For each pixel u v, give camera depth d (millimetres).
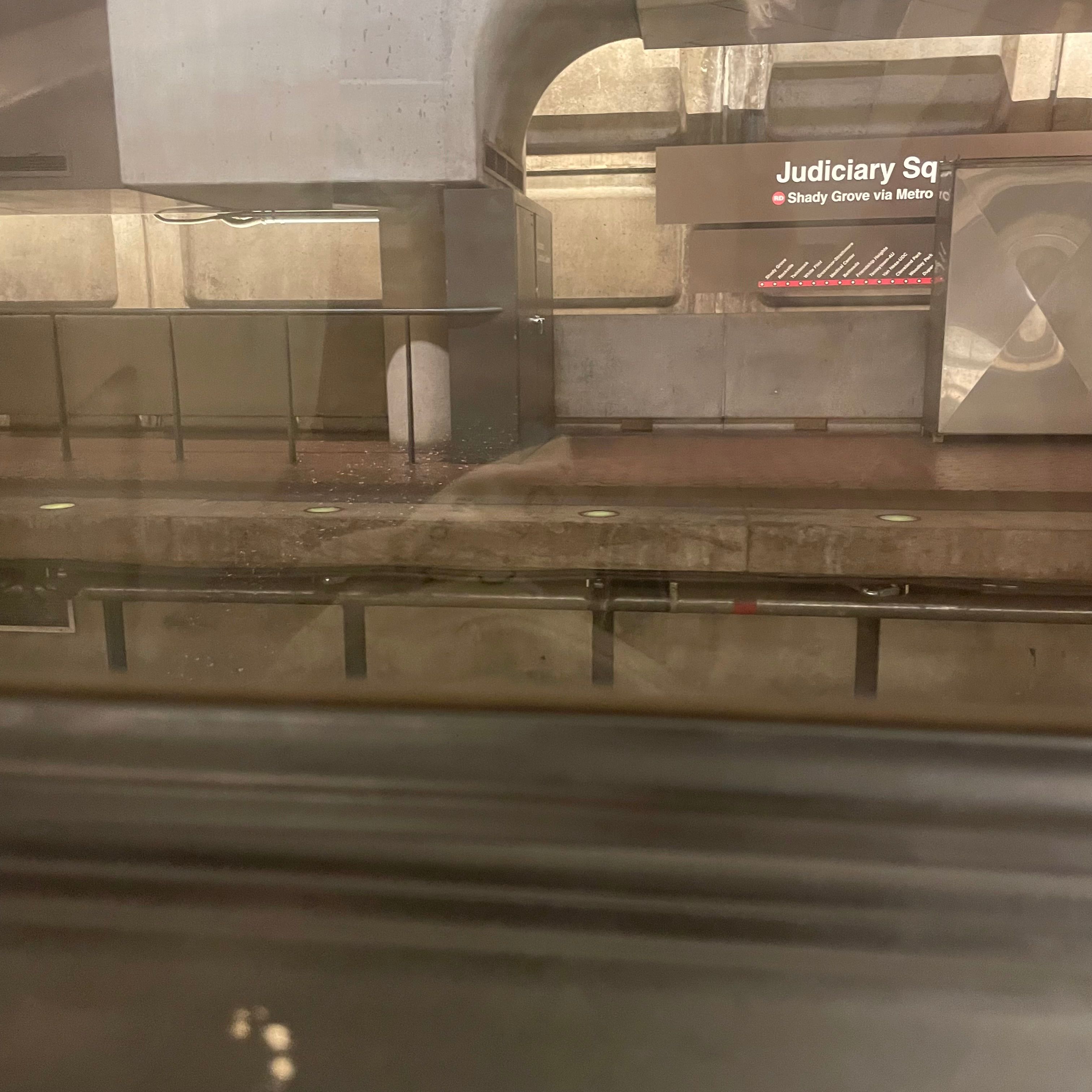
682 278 7438
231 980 2768
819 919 3113
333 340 6879
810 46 6965
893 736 4102
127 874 3301
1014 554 4051
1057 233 6008
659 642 4387
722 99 7145
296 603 4406
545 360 6711
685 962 2887
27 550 4465
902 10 5512
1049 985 2789
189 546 4395
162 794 3717
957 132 6977
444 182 5301
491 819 3664
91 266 7754
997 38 6789
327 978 2807
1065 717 4184
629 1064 2498
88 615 4527
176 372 5867
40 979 2803
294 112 5234
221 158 5309
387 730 4051
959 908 3148
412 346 6098
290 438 5750
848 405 6980
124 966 2873
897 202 7070
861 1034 2605
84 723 4207
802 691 4379
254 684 4500
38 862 3385
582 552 4254
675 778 3963
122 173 5406
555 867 3424
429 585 4348
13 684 4465
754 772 3977
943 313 6320
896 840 3578
